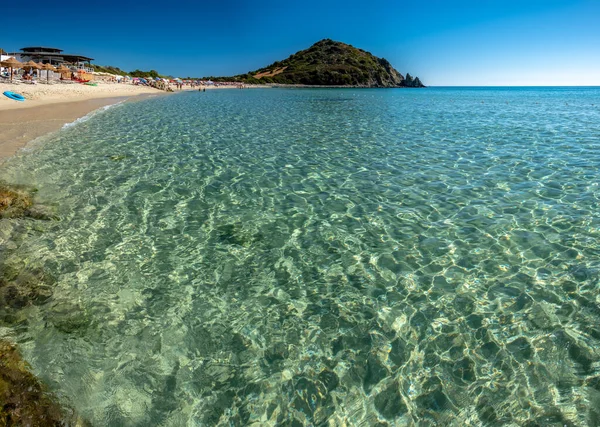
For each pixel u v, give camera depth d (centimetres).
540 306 538
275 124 2391
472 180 1114
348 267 648
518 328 496
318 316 524
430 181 1109
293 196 986
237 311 531
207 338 476
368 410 383
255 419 371
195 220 825
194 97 5391
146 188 1009
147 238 732
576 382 413
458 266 646
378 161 1366
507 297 560
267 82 14688
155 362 433
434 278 613
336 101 5216
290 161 1357
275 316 522
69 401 371
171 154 1408
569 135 1947
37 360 418
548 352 455
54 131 1753
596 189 1009
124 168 1188
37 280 570
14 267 595
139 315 512
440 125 2411
